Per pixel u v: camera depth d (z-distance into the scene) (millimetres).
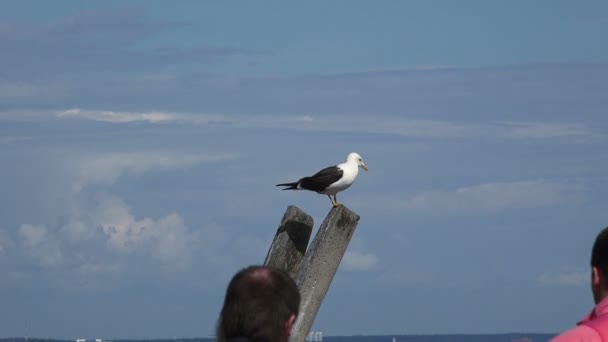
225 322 5895
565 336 6922
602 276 7113
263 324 5824
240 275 6031
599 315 7008
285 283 6000
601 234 7211
